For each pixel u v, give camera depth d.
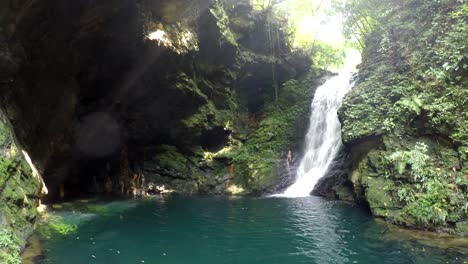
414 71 11.17
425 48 11.30
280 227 9.75
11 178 8.02
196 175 17.41
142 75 13.74
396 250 7.37
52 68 10.68
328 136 17.62
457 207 8.27
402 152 9.79
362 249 7.59
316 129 18.69
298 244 8.20
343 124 12.51
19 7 8.48
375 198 10.03
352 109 12.34
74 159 14.05
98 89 13.41
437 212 8.30
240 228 9.80
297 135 19.08
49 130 11.49
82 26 10.36
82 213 11.63
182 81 14.98
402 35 12.62
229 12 18.83
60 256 7.38
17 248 6.80
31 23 9.09
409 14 12.90
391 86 11.62
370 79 12.63
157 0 12.33
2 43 8.55
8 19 8.44
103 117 14.57
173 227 9.98
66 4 9.43
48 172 12.33
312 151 18.41
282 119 19.52
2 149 7.95
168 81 14.52
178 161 17.58
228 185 16.98
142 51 12.45
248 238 8.81
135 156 17.50
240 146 18.70
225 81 18.20
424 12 12.30
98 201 14.23
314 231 9.17
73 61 11.19
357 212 11.04
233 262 7.20
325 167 16.62
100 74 12.73
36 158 10.91
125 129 16.06
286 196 15.48
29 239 8.05
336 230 9.12
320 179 15.91
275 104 20.44
